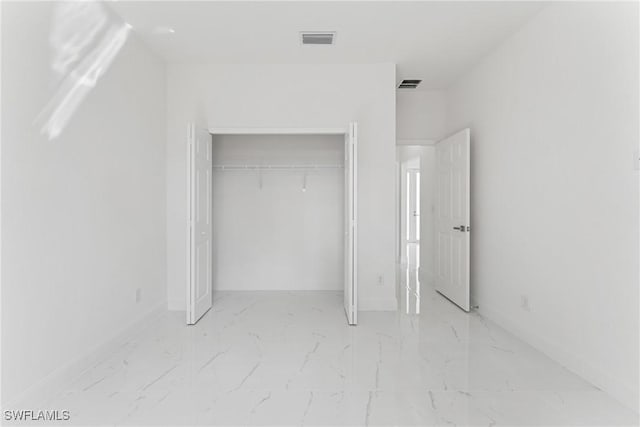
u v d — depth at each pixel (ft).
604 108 8.22
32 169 7.64
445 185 16.42
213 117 14.43
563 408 7.49
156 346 10.77
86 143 9.36
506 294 12.30
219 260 17.22
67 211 8.66
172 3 9.98
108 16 10.20
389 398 7.86
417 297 16.48
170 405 7.55
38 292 7.76
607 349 8.16
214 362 9.65
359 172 14.38
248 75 14.44
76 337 8.93
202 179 13.62
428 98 17.94
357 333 11.86
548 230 10.16
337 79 14.43
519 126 11.53
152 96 13.14
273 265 17.24
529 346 10.83
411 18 10.84
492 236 13.23
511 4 10.03
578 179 9.03
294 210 17.19
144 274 12.50
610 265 8.09
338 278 17.26
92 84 9.60
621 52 7.75
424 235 21.34
